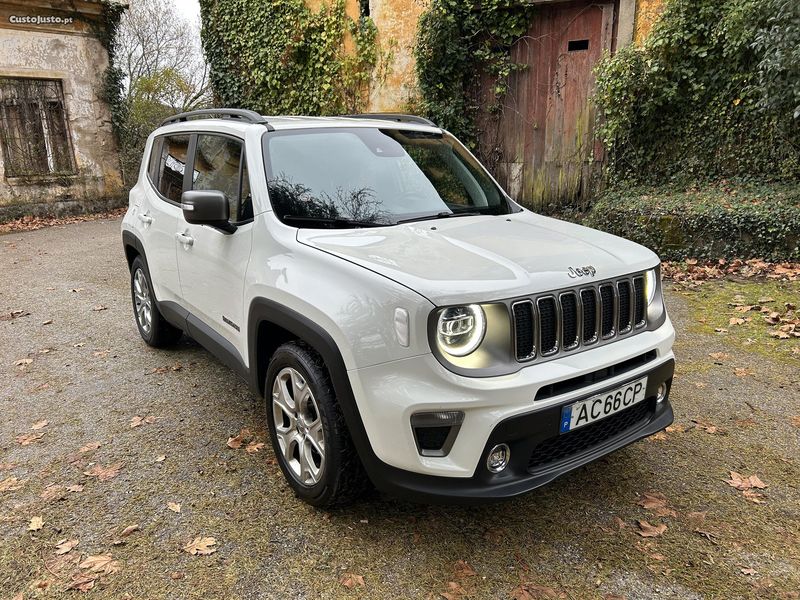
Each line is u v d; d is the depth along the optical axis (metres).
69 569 2.55
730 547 2.62
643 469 3.22
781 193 7.47
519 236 2.99
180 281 4.06
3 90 12.30
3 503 3.01
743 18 7.46
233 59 12.16
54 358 4.95
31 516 2.90
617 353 2.63
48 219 12.86
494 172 10.03
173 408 4.01
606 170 9.10
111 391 4.29
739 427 3.63
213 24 12.12
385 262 2.55
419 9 10.04
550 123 9.47
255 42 11.66
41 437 3.66
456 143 4.23
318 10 10.98
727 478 3.12
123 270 8.13
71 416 3.93
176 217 4.08
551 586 2.41
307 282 2.71
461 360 2.32
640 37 8.55
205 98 20.97
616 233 7.85
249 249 3.19
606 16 8.76
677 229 7.33
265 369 3.22
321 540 2.69
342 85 11.02
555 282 2.50
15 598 2.40
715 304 5.87
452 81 9.80
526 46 9.39
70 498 3.04
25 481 3.20
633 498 2.97
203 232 3.66
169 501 3.00
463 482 2.35
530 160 9.73
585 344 2.59
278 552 2.62
